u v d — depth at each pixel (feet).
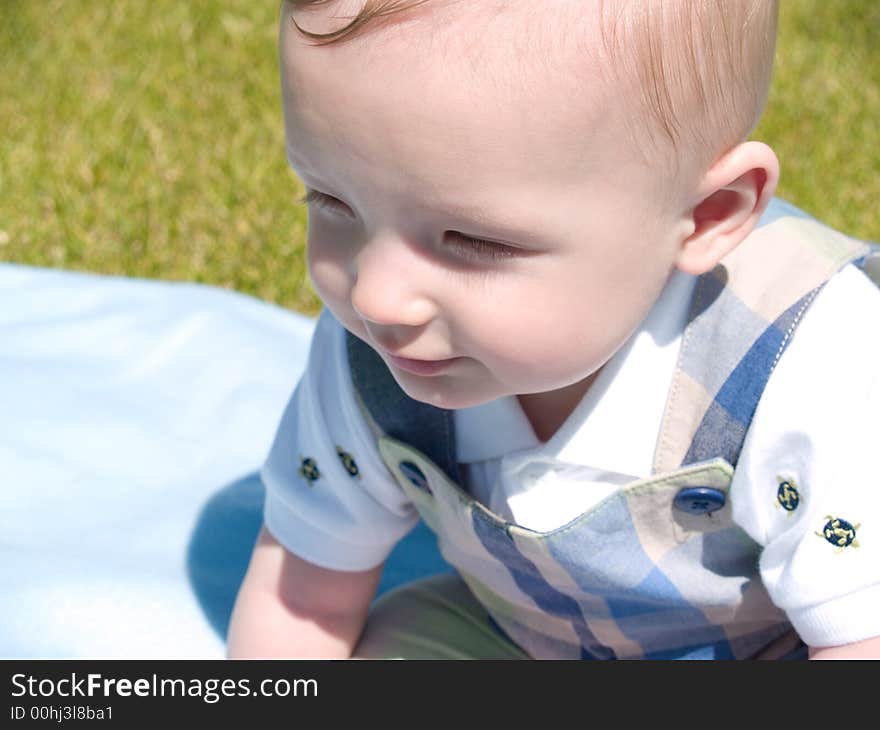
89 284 10.37
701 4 4.96
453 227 4.94
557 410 6.03
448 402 5.52
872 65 16.19
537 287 5.06
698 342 5.71
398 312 5.05
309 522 6.88
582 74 4.78
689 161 5.17
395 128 4.80
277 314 10.26
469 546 6.47
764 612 6.30
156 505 8.31
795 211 6.18
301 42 4.91
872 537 5.37
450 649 7.14
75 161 13.55
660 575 6.07
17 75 15.43
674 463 5.76
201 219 12.66
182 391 9.37
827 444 5.41
